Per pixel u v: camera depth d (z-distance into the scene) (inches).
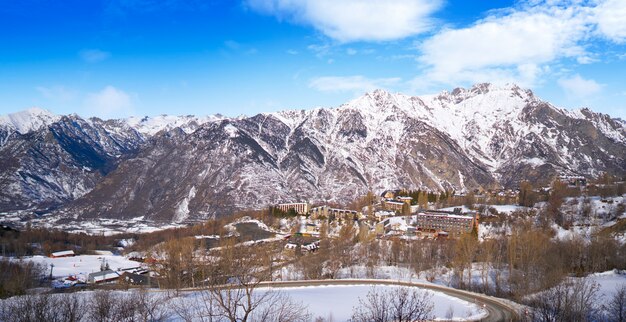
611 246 7765.8
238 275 4141.2
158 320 4547.2
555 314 3848.4
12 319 4212.6
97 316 4480.8
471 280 7106.3
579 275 6476.4
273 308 4810.5
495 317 4837.6
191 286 7204.7
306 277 7647.6
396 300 5275.6
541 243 7667.3
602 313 4424.2
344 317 4731.8
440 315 4913.9
